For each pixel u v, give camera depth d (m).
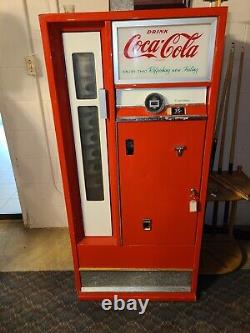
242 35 1.82
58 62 1.30
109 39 1.25
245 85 1.95
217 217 2.35
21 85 1.99
